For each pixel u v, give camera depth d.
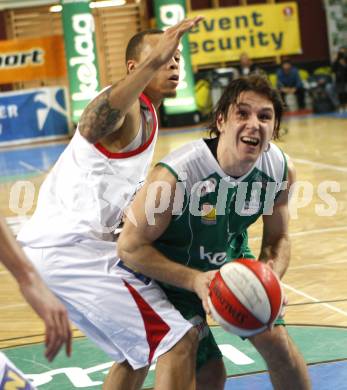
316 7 35.78
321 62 35.84
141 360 5.21
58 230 5.42
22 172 22.66
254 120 4.80
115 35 34.94
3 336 8.52
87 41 32.09
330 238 12.03
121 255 5.12
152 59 5.08
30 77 32.78
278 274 5.34
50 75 33.00
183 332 5.04
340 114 32.56
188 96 33.41
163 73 5.64
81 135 5.39
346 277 9.86
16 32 33.66
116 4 34.66
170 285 5.38
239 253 5.69
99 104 5.19
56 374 7.22
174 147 24.81
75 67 32.22
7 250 3.63
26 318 9.19
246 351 7.50
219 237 5.28
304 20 35.81
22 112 32.75
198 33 34.53
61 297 5.37
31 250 5.45
